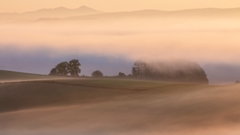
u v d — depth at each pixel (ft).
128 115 204.23
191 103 221.87
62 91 287.07
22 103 260.42
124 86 297.94
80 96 272.72
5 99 268.00
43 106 250.78
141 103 232.32
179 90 266.77
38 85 306.55
